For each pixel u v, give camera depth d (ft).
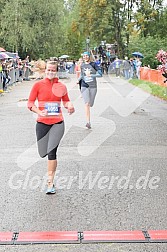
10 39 144.36
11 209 18.61
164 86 78.64
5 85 77.56
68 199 19.94
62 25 160.35
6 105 57.41
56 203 19.39
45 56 155.02
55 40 153.58
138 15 160.04
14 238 15.76
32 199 19.92
